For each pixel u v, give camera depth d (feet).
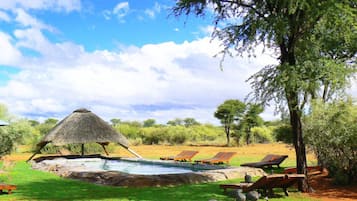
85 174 47.32
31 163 67.62
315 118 43.19
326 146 43.11
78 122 77.00
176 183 42.24
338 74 34.42
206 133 167.32
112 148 102.68
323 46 40.55
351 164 42.86
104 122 80.38
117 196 34.96
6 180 45.98
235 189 35.50
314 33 37.70
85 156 81.41
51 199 33.65
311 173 52.60
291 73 35.04
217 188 39.29
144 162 73.46
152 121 216.95
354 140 40.60
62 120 80.59
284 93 36.78
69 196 35.17
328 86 39.47
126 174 44.83
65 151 94.99
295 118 38.99
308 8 34.09
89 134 75.51
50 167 57.88
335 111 41.86
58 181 45.70
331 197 35.81
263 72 38.09
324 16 34.60
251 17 38.19
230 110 140.15
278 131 71.51
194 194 35.86
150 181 41.65
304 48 37.22
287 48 38.19
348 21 33.86
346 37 35.58
